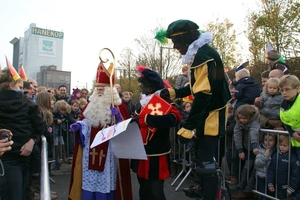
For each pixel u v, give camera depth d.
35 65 89.50
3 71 3.11
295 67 15.97
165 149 3.19
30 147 3.11
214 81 2.61
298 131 3.31
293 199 3.45
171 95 3.24
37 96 5.00
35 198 4.17
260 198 3.98
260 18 17.53
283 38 17.08
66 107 6.24
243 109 4.05
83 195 3.34
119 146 2.91
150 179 3.15
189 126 2.58
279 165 3.63
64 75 77.38
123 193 3.43
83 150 3.43
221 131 2.75
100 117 3.40
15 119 3.02
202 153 2.79
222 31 27.22
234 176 4.48
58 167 6.23
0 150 2.21
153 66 27.44
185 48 2.84
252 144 4.01
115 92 3.58
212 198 2.76
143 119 3.07
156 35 3.12
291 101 3.44
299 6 16.53
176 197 4.33
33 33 89.38
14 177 3.02
